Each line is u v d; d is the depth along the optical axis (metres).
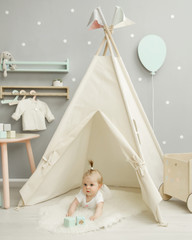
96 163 2.46
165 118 2.90
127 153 1.82
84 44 2.85
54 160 1.97
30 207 1.99
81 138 2.18
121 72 2.18
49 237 1.50
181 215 1.84
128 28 2.86
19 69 2.73
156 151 2.38
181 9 2.87
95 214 1.75
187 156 2.35
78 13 2.84
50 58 2.84
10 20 2.83
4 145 2.00
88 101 2.02
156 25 2.86
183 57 2.88
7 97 2.82
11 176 2.86
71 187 2.44
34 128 2.76
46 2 2.84
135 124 2.03
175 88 2.89
